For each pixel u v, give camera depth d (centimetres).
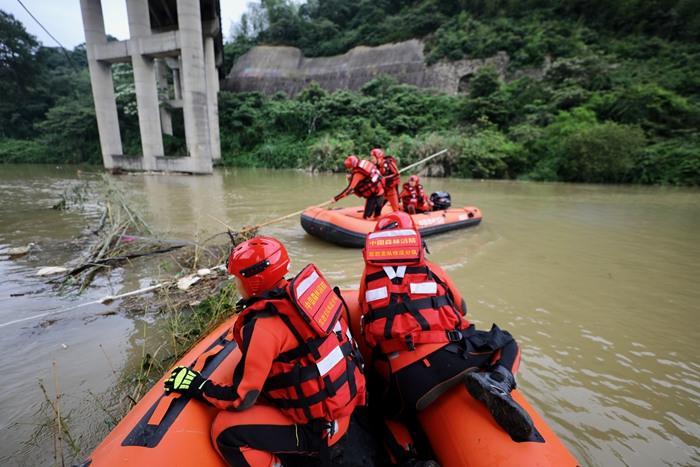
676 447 192
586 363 264
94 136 2577
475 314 334
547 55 2673
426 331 158
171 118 2623
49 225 638
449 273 437
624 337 300
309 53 3891
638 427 205
